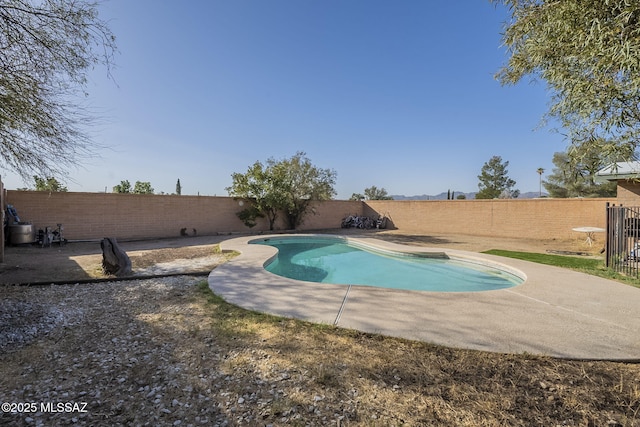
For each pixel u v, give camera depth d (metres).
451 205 17.12
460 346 2.97
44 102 3.88
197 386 2.33
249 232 16.95
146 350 2.96
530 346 2.96
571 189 24.95
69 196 11.63
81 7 3.86
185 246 11.21
